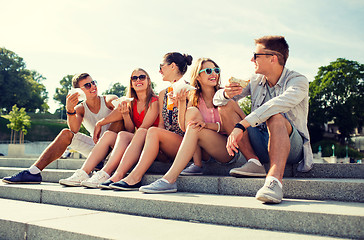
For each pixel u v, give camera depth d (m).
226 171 3.80
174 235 1.98
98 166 4.43
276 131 2.72
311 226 2.03
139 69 4.25
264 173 3.19
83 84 4.71
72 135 4.40
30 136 63.25
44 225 2.27
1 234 2.51
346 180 2.85
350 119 53.44
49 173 4.60
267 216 2.17
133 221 2.41
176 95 3.51
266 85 3.47
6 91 72.69
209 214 2.38
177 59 4.79
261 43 3.21
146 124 4.08
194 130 3.29
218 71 3.73
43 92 91.38
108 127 4.78
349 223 1.93
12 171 5.11
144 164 3.39
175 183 3.20
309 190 2.69
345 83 54.47
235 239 1.88
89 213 2.75
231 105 3.30
